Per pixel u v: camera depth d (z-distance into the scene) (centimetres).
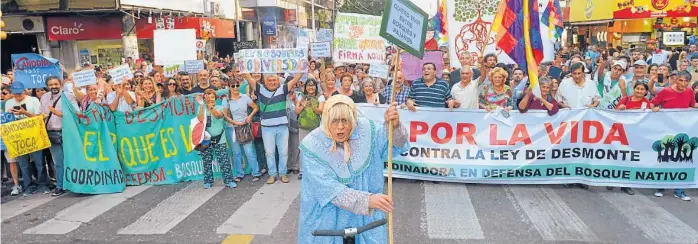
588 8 1992
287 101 815
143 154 783
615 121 690
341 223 320
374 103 774
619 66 855
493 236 538
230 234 562
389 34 353
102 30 1962
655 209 621
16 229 598
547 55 1159
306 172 314
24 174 757
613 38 2286
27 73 810
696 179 675
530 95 709
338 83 984
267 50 786
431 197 679
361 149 317
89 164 736
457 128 734
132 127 775
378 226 304
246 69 788
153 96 870
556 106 707
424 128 743
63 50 2028
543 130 713
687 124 671
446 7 1124
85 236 571
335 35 974
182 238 555
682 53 1438
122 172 764
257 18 3453
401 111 746
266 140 765
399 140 337
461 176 740
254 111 788
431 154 745
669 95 693
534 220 583
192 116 794
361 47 978
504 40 772
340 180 312
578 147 707
